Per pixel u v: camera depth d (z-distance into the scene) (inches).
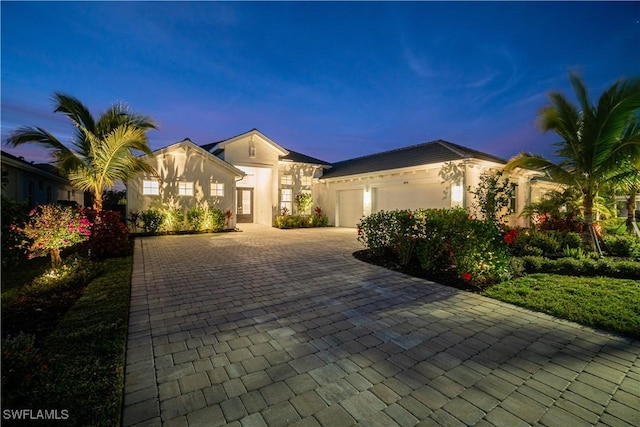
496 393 91.2
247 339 126.3
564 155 320.5
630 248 300.5
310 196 684.1
